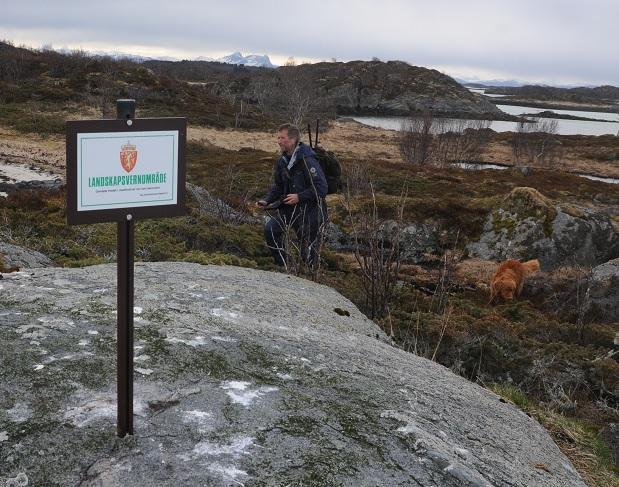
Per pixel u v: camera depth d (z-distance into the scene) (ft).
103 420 8.82
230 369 10.93
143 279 16.38
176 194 8.40
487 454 10.22
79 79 178.19
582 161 165.27
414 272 39.29
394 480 8.35
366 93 344.90
